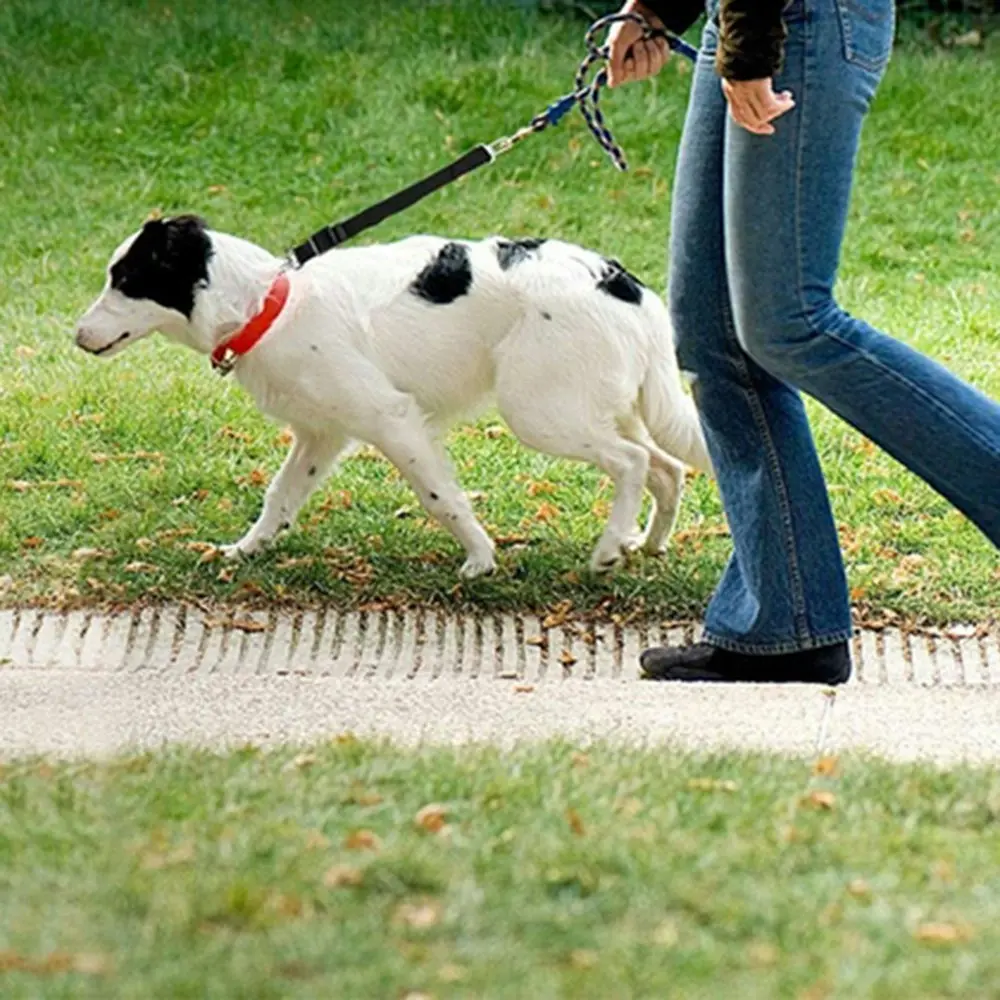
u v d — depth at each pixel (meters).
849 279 16.86
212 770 7.02
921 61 20.86
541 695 8.62
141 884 5.66
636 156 19.20
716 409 9.02
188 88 20.06
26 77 20.17
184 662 10.41
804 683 9.05
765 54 7.68
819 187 8.10
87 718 8.30
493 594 11.08
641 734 7.99
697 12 9.20
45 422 13.21
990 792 6.78
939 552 11.51
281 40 20.95
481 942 5.31
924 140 19.44
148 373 14.24
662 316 11.20
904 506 12.08
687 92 20.19
